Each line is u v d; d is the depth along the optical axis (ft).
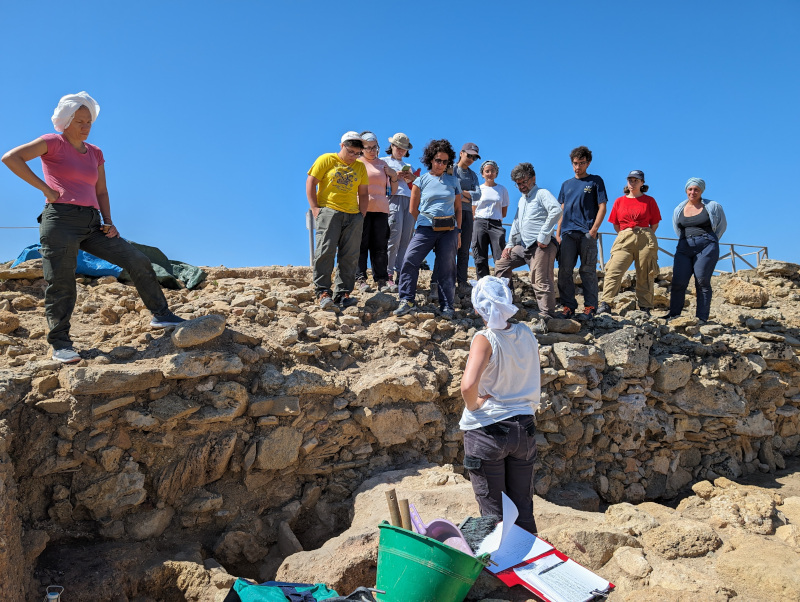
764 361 23.71
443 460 18.51
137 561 13.25
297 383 16.69
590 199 23.66
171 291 21.27
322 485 16.62
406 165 24.39
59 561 12.90
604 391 21.38
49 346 16.60
